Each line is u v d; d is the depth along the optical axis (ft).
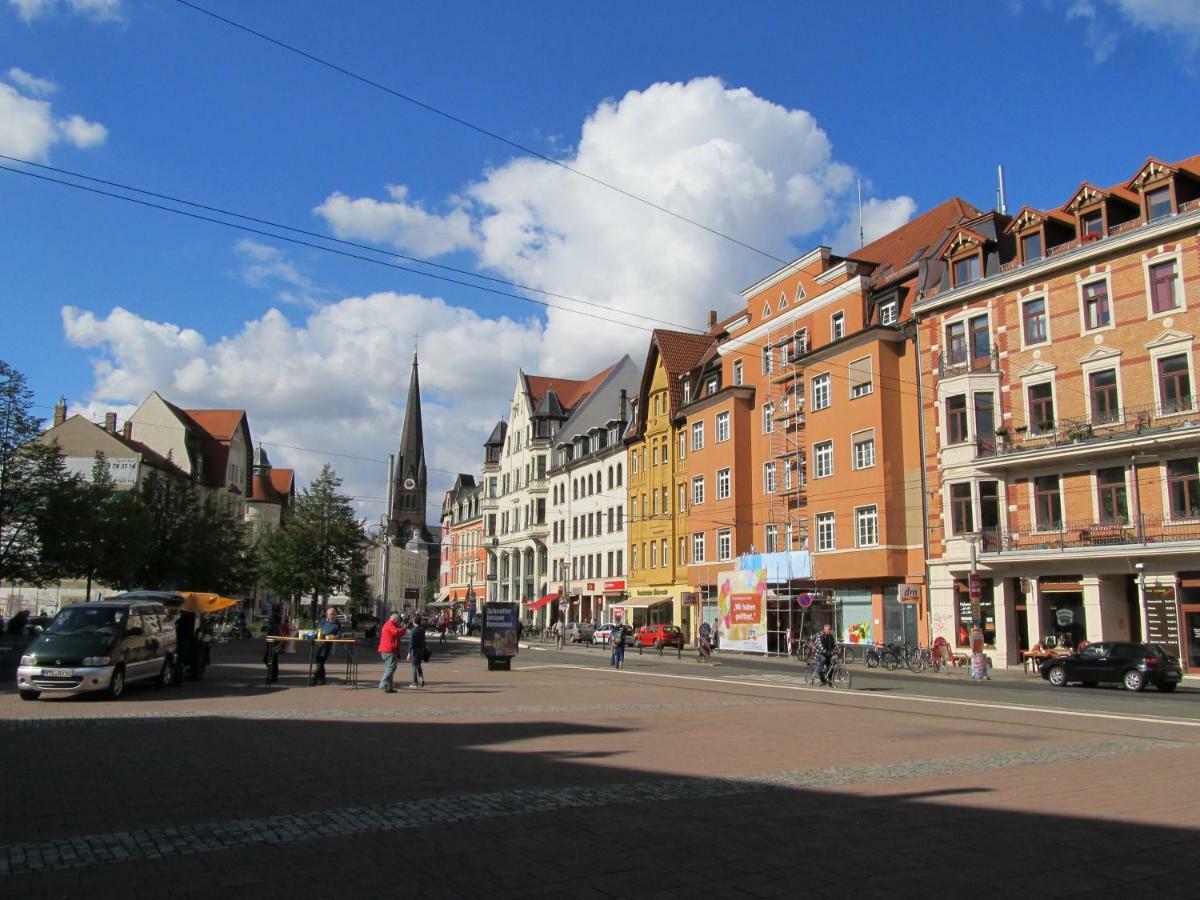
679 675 98.17
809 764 37.37
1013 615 120.26
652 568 208.64
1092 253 112.98
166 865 21.97
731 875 21.45
